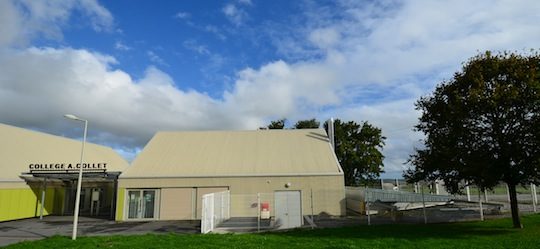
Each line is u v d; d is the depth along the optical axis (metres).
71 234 19.09
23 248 14.17
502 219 19.16
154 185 27.52
